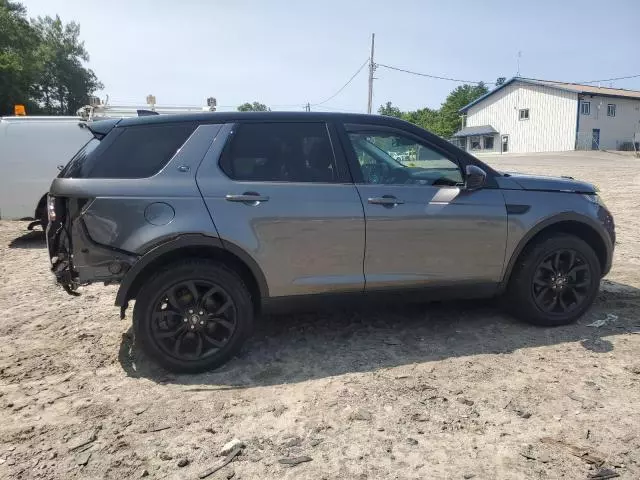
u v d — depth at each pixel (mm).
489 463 2656
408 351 4043
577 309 4449
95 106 9250
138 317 3615
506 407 3178
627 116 50562
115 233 3574
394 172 4113
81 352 4184
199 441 2914
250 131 3896
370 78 35562
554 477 2537
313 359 3941
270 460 2727
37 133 8719
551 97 49406
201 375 3730
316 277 3875
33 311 5246
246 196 3705
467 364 3779
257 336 4406
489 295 4344
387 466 2656
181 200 3635
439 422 3033
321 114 4059
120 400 3395
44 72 71188
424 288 4113
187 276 3635
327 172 3936
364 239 3900
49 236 3939
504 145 54719
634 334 4262
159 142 3783
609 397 3266
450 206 4051
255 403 3314
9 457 2787
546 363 3764
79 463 2732
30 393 3506
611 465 2615
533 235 4293
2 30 49938
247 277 3902
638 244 7836
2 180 8609
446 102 79938
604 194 13859
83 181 3609
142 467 2695
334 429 2992
